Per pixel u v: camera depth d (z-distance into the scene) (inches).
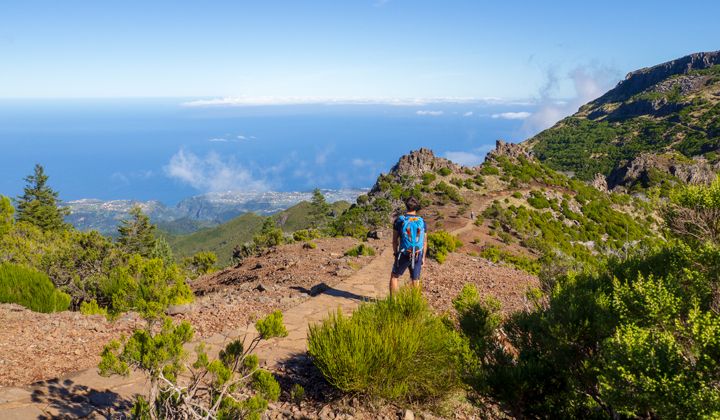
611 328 138.3
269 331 152.8
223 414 132.4
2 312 294.4
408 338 177.9
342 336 179.5
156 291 154.5
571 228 2950.3
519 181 3735.2
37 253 585.6
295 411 170.9
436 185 3393.2
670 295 131.0
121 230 2466.8
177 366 136.7
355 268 538.9
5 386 175.9
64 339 245.1
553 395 149.8
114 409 160.9
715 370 103.7
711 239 190.1
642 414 124.8
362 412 173.8
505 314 288.0
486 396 160.2
